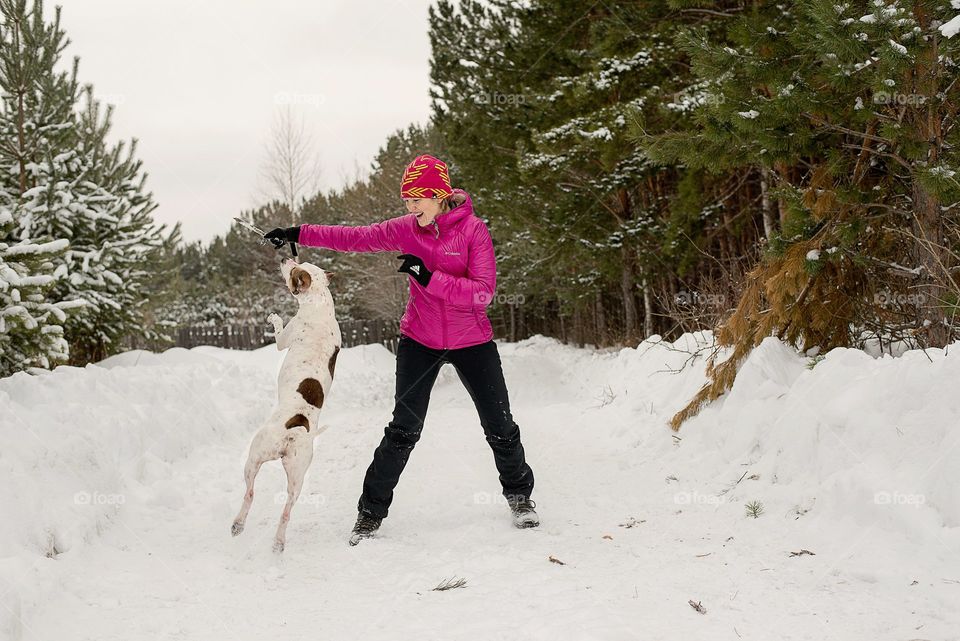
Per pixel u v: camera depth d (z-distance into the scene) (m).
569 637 2.64
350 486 5.48
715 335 6.84
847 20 4.55
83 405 5.43
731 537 3.88
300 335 4.29
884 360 4.58
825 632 2.65
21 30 9.94
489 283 4.18
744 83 5.43
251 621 2.99
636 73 11.39
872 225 5.97
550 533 4.13
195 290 40.19
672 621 2.79
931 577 3.05
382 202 26.16
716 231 12.24
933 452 3.70
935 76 4.81
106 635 2.81
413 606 3.10
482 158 16.14
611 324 18.52
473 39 16.08
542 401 11.70
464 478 5.65
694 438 5.68
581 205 13.91
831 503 3.92
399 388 4.21
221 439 7.12
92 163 11.18
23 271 6.84
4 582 2.94
